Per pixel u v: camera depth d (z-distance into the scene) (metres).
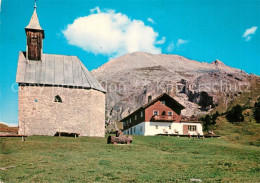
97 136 54.91
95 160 27.88
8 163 26.62
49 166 25.33
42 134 51.19
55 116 52.34
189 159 29.70
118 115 162.62
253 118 86.81
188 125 69.44
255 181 20.80
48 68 55.88
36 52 56.56
